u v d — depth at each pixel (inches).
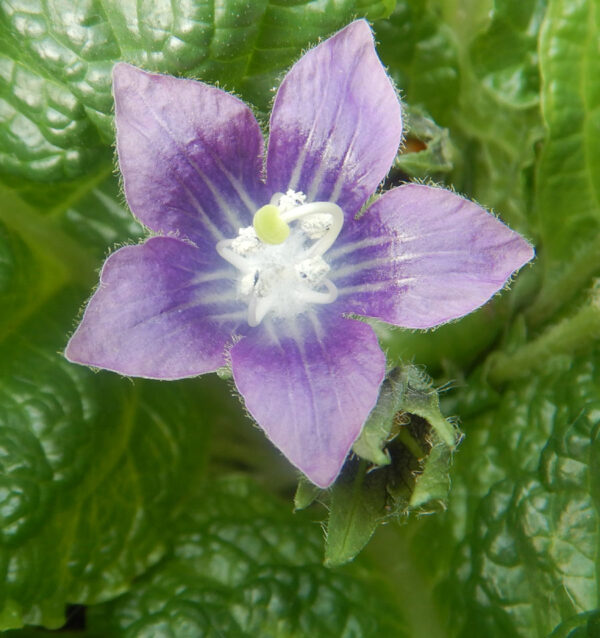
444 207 5.1
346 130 5.2
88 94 5.5
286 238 5.4
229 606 6.1
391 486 5.1
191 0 5.3
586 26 5.9
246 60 5.5
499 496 6.1
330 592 6.2
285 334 5.3
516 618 5.9
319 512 6.5
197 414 6.6
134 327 4.9
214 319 5.2
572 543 5.8
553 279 6.5
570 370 6.2
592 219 6.3
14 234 6.2
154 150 5.0
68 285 6.4
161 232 5.1
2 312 6.1
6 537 5.7
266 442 6.8
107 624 6.1
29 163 6.0
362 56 5.1
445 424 5.0
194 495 6.5
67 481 5.9
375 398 4.8
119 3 5.4
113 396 6.2
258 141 5.2
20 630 6.1
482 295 5.0
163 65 5.4
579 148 6.1
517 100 6.6
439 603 6.2
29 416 5.9
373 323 5.8
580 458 5.9
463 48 6.7
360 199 5.3
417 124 6.0
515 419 6.2
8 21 5.5
